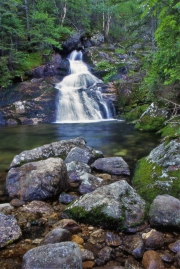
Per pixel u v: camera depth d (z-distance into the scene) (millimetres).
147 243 2854
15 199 4152
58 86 16516
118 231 3180
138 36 14805
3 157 6949
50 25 20500
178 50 6039
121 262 2646
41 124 13289
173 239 2992
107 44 27578
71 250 2436
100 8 27203
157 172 4754
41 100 14625
